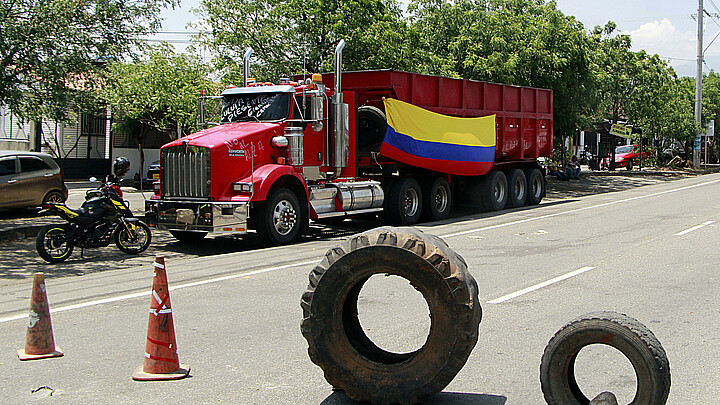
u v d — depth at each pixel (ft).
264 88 49.62
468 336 16.34
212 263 39.27
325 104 51.78
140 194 85.61
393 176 59.72
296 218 48.39
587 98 102.99
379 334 23.08
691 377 19.10
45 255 40.24
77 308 27.66
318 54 77.05
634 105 142.31
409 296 29.01
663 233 50.39
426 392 16.49
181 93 81.30
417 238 16.79
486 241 46.83
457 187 71.46
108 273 37.40
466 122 65.00
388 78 56.95
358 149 58.44
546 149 81.87
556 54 96.78
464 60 94.63
